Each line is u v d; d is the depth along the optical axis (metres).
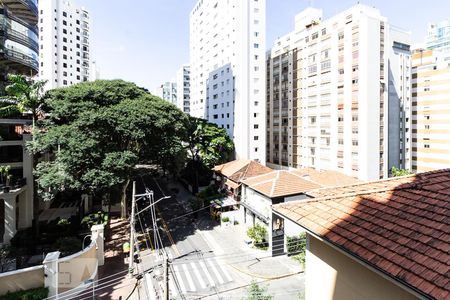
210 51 66.25
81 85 27.23
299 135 53.06
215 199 35.09
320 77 47.53
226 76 57.59
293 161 55.06
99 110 24.12
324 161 47.28
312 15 52.28
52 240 23.08
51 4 81.38
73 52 88.75
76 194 36.22
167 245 25.78
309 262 8.26
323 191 10.12
